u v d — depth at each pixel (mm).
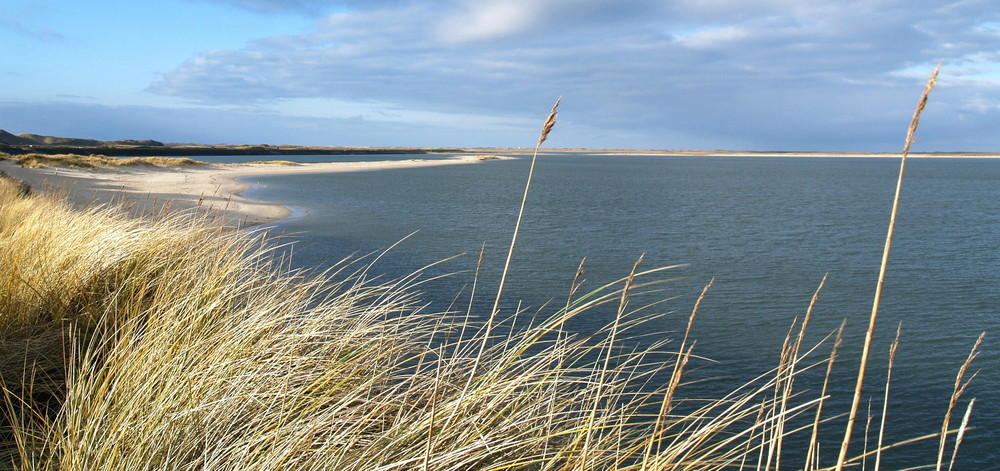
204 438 3018
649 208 42906
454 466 2705
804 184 80750
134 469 2730
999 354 11914
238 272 5914
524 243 25703
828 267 21047
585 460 2779
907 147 1371
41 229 6391
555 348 3766
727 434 7523
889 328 13672
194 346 3785
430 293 15227
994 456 8117
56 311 4965
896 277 19438
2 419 3533
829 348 12094
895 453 8133
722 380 9852
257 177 67750
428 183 67875
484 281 17375
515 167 133625
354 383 3902
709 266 20984
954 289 17812
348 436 3193
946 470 7785
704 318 13953
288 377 3480
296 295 4980
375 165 113062
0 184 16141
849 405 9438
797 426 8594
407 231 28797
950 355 11898
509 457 3020
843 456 1603
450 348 5797
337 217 33812
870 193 63406
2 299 4801
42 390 3865
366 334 4711
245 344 3893
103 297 5281
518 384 3348
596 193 58375
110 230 6758
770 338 12570
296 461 2830
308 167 94938
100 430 3090
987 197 58906
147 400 3160
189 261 5953
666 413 2541
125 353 3863
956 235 30062
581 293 16016
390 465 2658
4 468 2969
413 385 3822
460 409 3084
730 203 48188
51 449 2912
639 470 2861
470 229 30109
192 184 48500
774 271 20109
